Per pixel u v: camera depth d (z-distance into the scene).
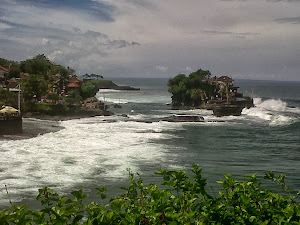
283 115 85.25
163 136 51.78
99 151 39.38
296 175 30.80
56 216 3.89
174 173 4.80
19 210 3.71
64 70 125.12
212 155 39.06
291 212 4.04
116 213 4.06
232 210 4.38
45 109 74.44
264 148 44.34
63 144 43.28
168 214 3.90
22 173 29.53
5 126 49.00
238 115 83.12
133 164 33.59
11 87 90.50
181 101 121.06
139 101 138.00
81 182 27.30
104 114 81.31
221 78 125.31
